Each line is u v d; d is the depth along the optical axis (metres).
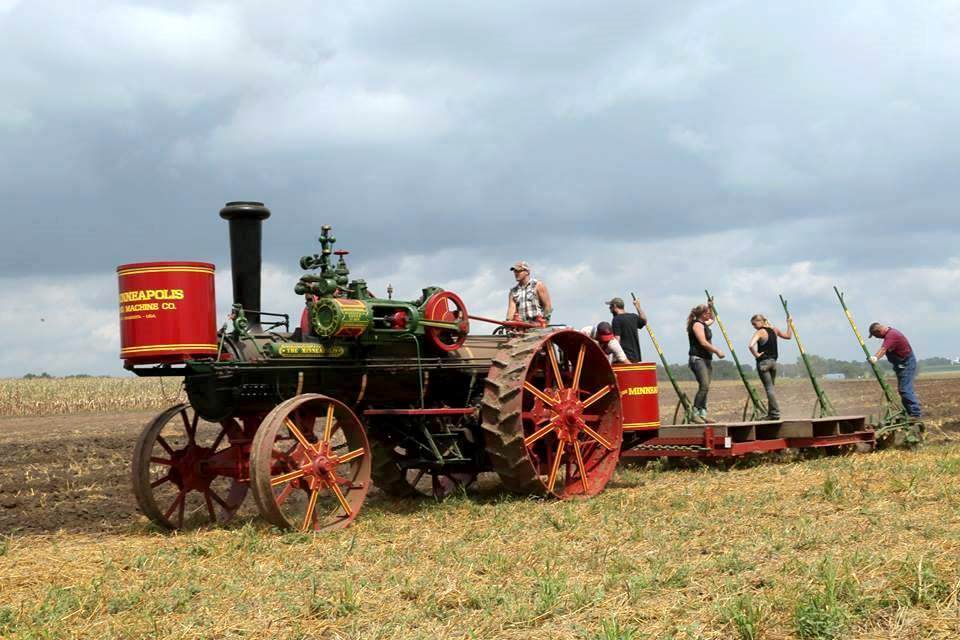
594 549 5.88
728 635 4.00
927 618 4.00
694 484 9.13
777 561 5.31
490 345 9.50
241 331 7.57
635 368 10.00
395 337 8.27
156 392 33.97
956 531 5.96
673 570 5.12
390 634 4.20
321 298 7.90
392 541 6.59
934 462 9.86
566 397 9.00
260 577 5.43
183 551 6.37
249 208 7.78
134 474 7.62
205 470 8.04
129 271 7.05
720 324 12.70
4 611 4.74
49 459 14.10
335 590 4.98
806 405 26.73
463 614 4.47
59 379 39.88
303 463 7.27
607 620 4.16
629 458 11.66
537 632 4.15
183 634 4.30
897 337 12.99
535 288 10.38
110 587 5.29
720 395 36.06
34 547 6.99
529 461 8.33
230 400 7.67
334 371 8.01
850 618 4.02
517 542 6.34
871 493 7.76
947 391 32.81
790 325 13.01
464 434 9.09
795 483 8.84
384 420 9.05
